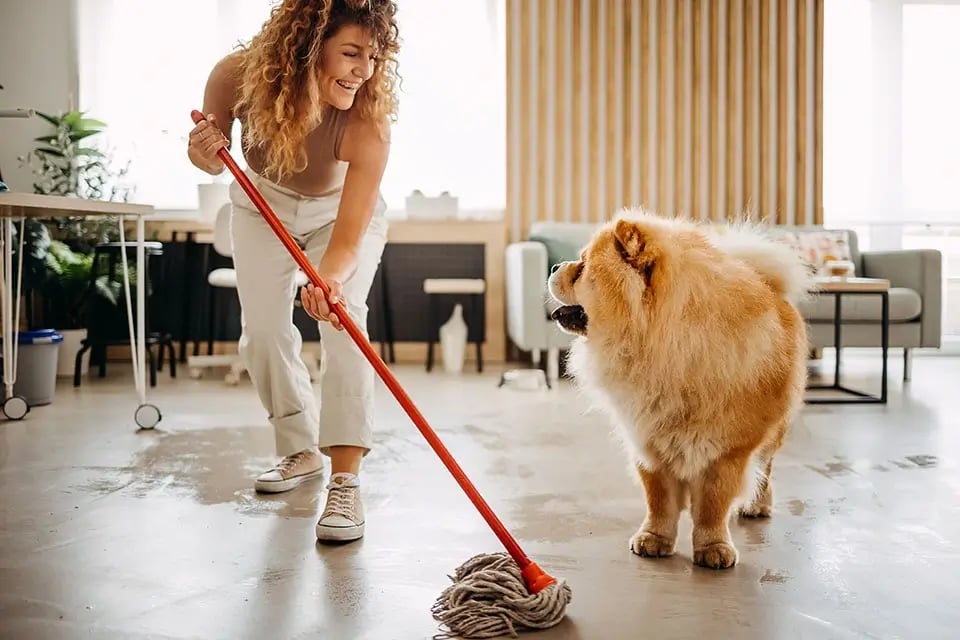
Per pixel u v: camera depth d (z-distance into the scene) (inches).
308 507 88.5
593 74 246.4
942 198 254.8
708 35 247.9
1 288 157.4
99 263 203.6
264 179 86.7
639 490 96.8
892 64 253.1
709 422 66.8
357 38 71.9
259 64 74.4
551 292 71.4
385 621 58.3
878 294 195.9
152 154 242.1
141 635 56.0
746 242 75.3
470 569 63.0
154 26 241.3
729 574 68.5
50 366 160.1
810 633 56.9
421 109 247.0
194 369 202.5
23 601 62.0
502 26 246.8
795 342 72.8
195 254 230.1
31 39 238.7
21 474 103.0
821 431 135.1
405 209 238.7
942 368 227.1
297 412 97.0
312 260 89.0
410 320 236.5
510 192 245.8
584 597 63.3
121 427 135.8
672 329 65.4
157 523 82.3
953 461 113.1
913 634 56.8
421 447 120.8
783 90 248.7
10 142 237.5
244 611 60.1
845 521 84.4
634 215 72.7
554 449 120.3
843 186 255.3
